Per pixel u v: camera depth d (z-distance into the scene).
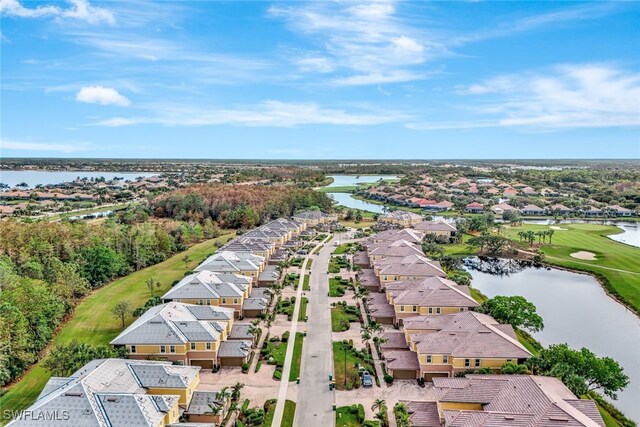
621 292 124.69
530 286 134.75
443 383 64.94
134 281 133.00
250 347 85.81
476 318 81.50
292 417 67.25
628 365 83.62
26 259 114.50
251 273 126.00
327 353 87.50
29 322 87.50
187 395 64.31
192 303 102.69
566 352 69.62
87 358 71.56
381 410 65.12
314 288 127.12
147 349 79.44
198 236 191.50
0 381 74.31
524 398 56.50
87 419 51.97
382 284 121.25
